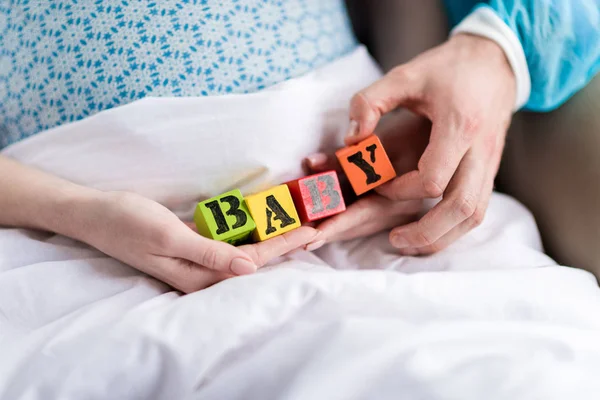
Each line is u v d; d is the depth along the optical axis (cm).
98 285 60
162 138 65
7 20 71
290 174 69
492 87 69
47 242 66
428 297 55
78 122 65
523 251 69
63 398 50
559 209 75
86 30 68
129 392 52
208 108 65
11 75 71
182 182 66
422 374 48
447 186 66
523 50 72
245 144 66
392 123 77
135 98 67
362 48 80
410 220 74
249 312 54
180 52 68
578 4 72
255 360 51
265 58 71
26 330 56
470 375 49
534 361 50
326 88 71
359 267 70
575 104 76
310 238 63
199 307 54
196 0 70
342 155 66
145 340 51
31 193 64
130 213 58
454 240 69
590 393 49
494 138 69
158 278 62
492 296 57
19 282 58
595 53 72
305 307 55
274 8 74
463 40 73
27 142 69
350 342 50
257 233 61
